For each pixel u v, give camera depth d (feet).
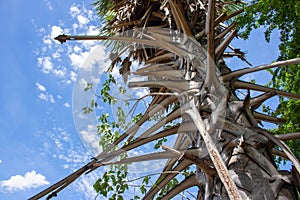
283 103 15.56
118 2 17.97
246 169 7.51
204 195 8.27
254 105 9.54
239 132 8.39
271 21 15.93
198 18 14.28
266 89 10.36
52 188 9.90
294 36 16.10
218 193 7.53
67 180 10.06
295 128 14.71
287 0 14.93
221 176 5.74
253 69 9.98
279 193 6.83
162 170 11.03
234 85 10.28
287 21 15.89
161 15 15.11
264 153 7.96
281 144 7.77
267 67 9.82
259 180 7.26
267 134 8.16
